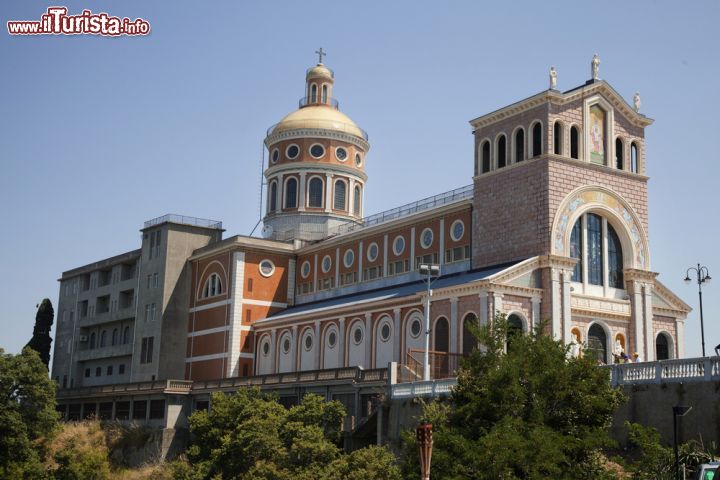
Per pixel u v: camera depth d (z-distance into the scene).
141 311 102.00
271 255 95.88
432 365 65.62
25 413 78.81
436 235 77.12
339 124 108.12
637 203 70.94
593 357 39.91
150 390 88.69
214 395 67.00
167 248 99.75
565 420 37.53
